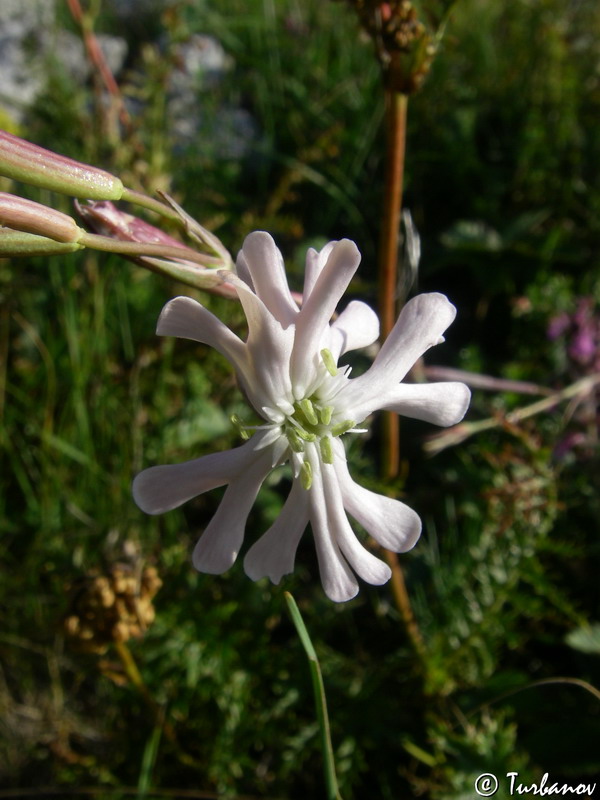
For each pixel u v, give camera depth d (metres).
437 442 0.10
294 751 0.09
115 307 0.11
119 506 0.10
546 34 0.16
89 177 0.05
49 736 0.09
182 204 0.13
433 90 0.15
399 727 0.09
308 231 0.14
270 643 0.10
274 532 0.06
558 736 0.09
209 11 0.17
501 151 0.15
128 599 0.08
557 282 0.13
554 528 0.10
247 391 0.05
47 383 0.11
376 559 0.06
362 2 0.07
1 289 0.11
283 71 0.16
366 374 0.06
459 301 0.14
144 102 0.15
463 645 0.09
